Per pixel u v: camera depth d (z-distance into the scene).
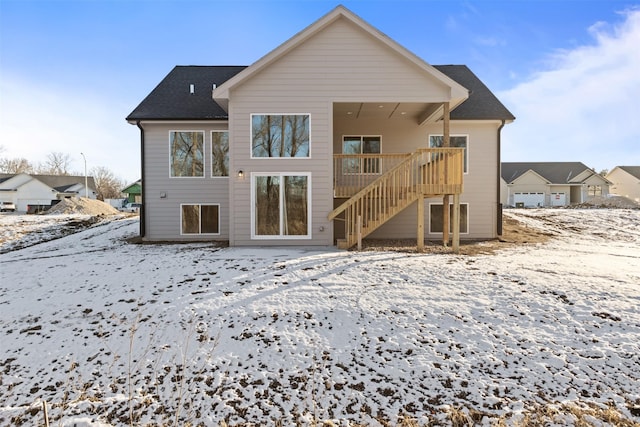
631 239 12.02
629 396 3.30
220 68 14.35
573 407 3.16
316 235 9.91
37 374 3.88
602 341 4.18
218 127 12.29
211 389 3.56
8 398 3.49
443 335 4.43
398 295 5.54
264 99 9.77
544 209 19.72
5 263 8.60
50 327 4.85
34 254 10.11
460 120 11.72
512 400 3.29
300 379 3.70
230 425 3.07
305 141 9.87
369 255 8.23
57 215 20.70
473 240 11.67
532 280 6.06
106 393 3.54
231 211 9.93
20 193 42.41
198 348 4.27
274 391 3.52
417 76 9.72
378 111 11.32
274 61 9.73
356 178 12.10
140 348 4.30
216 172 12.42
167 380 3.71
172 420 3.14
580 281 5.98
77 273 7.14
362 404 3.30
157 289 6.01
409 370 3.79
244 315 5.00
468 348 4.15
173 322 4.86
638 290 5.50
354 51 9.73
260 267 7.09
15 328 4.84
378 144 12.36
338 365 3.92
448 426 2.98
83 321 4.99
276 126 9.84
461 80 13.45
